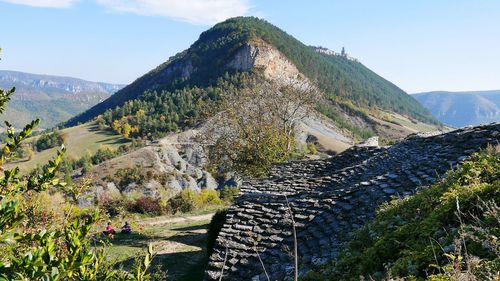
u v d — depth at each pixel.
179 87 151.62
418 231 5.23
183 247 18.69
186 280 14.22
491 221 4.40
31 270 1.84
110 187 57.53
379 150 15.00
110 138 123.94
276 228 8.26
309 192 9.88
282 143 25.48
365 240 6.08
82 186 3.77
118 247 17.77
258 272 6.92
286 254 7.13
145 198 34.28
